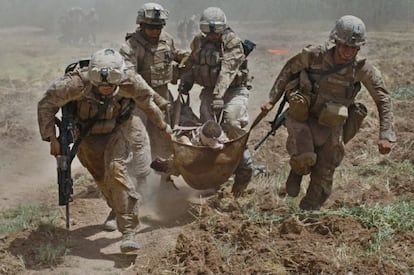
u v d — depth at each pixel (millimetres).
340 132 6621
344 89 6426
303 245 5957
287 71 6641
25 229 6996
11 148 11180
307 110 6465
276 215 6660
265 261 5750
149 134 8211
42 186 9188
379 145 6434
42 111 6098
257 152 9445
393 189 7559
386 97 6430
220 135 6941
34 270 6074
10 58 26094
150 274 5828
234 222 6520
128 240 6195
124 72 6074
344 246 5891
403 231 6176
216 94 7645
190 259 5832
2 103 14641
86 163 6633
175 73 8242
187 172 7023
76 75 6051
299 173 6641
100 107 6188
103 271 6035
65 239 6742
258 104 13961
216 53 7820
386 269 5492
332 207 6918
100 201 8008
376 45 26781
